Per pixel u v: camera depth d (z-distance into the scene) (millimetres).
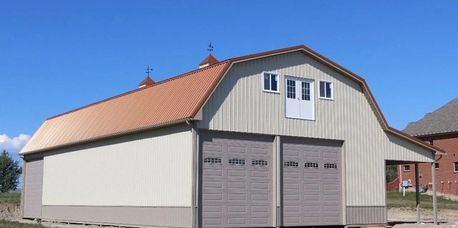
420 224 37719
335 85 34844
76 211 38531
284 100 32344
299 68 33312
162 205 30094
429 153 38906
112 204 34406
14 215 50688
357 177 35156
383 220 36125
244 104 30578
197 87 30047
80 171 38438
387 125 36719
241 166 30188
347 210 34375
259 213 30594
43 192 43531
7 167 100875
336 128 34500
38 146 44594
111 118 36406
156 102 32688
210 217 28719
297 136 32625
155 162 30922
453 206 57125
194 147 28359
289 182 32031
